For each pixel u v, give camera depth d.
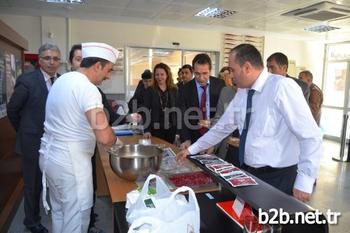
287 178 1.43
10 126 2.95
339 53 6.72
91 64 1.49
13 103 2.10
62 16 5.29
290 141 1.41
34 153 2.18
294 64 7.14
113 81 5.82
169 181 1.41
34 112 2.14
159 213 0.92
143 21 5.64
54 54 2.17
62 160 1.49
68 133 1.47
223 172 1.25
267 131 1.41
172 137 3.01
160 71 3.02
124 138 2.61
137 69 6.10
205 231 1.03
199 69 2.36
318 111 3.54
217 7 4.63
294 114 1.30
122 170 1.43
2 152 2.65
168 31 6.06
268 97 1.39
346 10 4.51
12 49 3.17
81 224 1.59
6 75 2.89
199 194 1.31
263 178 1.44
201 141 1.72
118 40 5.75
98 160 2.42
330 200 3.14
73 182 1.52
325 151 5.66
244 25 5.84
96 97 1.44
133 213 0.95
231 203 1.22
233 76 1.47
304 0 4.14
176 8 4.75
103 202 2.96
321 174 4.11
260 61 1.42
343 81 6.66
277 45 6.98
